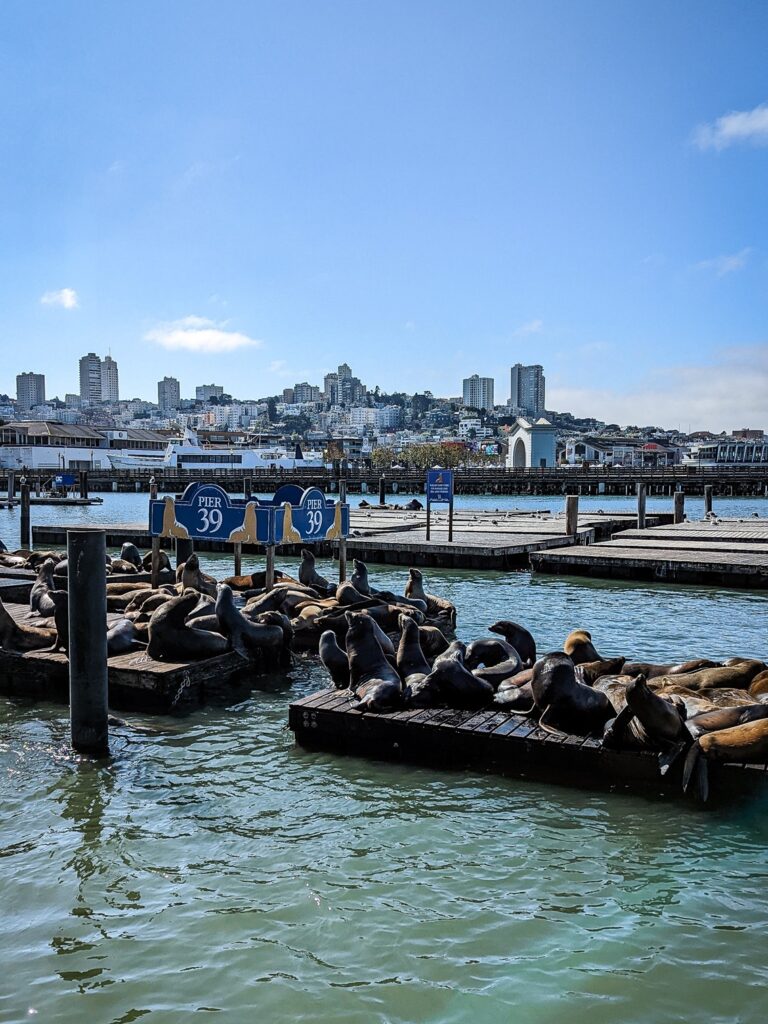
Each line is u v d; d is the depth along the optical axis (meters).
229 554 27.91
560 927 5.04
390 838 6.20
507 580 20.86
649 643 13.23
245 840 6.18
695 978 4.55
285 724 8.84
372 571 22.66
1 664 10.13
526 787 7.09
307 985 4.52
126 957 4.77
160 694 9.19
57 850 6.01
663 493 82.62
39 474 82.50
